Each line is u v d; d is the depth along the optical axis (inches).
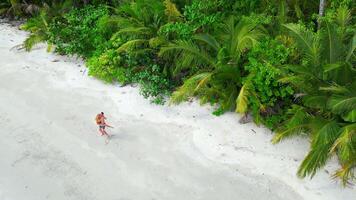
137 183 325.1
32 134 397.7
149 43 445.7
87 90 471.8
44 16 608.7
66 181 333.1
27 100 460.1
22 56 575.8
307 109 345.1
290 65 337.4
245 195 305.1
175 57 444.8
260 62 375.6
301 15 467.5
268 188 309.3
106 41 521.7
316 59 336.5
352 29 371.2
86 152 365.1
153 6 505.0
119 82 481.4
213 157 346.6
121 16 551.8
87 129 398.0
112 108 431.2
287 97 374.9
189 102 425.1
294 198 297.9
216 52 429.1
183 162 343.6
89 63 498.6
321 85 330.6
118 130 392.5
